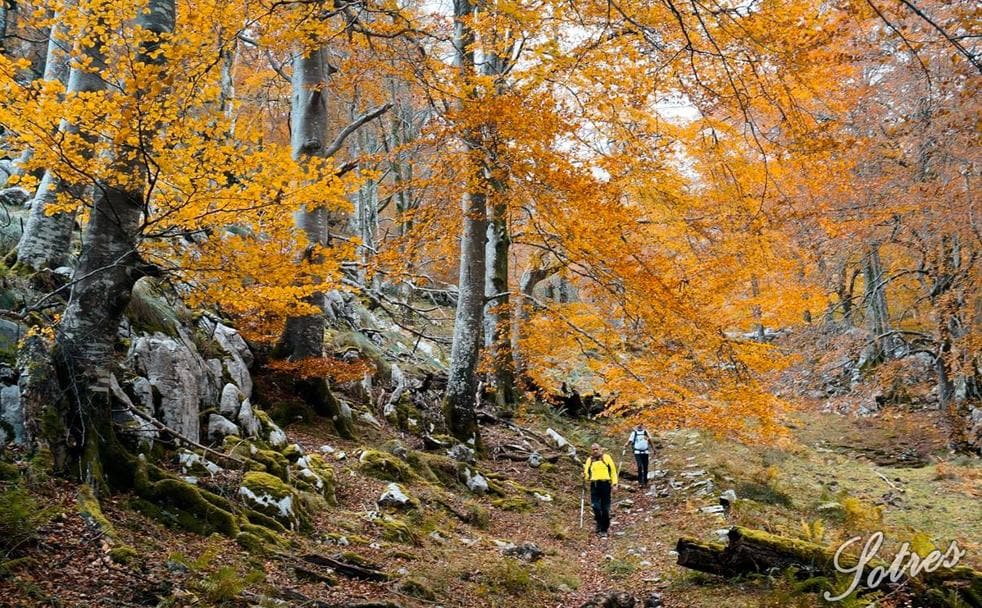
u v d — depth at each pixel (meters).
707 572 6.45
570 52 7.10
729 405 9.25
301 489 7.12
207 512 5.43
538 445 14.21
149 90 4.50
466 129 7.09
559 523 9.43
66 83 8.98
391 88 15.72
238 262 5.13
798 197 11.13
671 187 9.16
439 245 11.07
